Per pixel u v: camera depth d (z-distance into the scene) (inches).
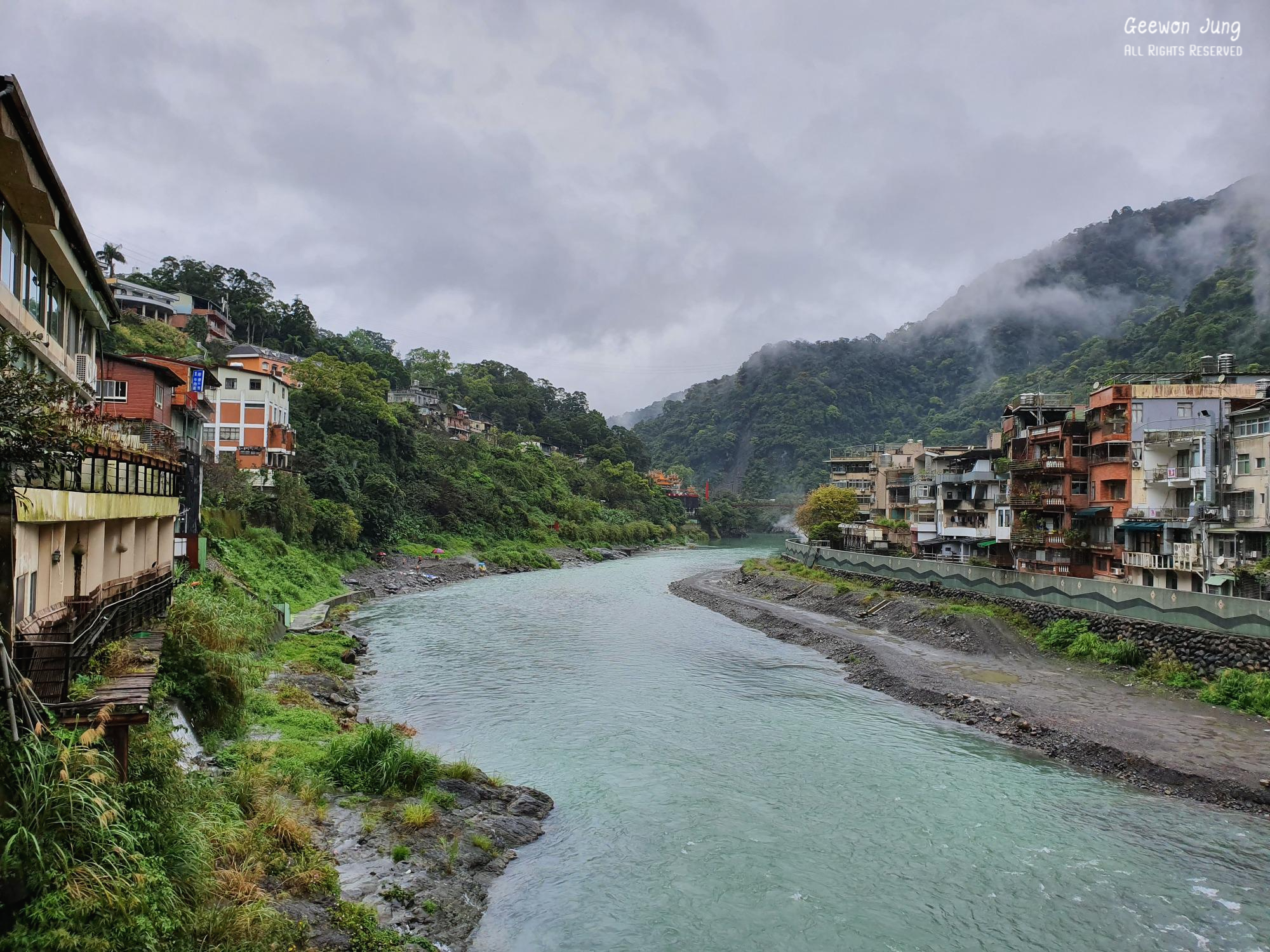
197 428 1803.6
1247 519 1405.0
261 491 2263.8
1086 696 1202.0
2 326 597.3
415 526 3351.4
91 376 974.4
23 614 551.5
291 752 822.5
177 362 1643.7
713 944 593.3
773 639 1817.2
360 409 3417.8
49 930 347.3
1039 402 2015.3
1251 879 690.2
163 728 644.7
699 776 922.1
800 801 852.6
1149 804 847.1
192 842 493.4
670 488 6943.9
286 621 1562.5
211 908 470.0
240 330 4446.4
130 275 4055.1
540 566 3619.6
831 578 2440.9
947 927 619.8
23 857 362.9
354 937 525.7
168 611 952.9
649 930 610.2
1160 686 1219.9
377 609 2140.7
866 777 920.3
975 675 1358.3
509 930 605.0
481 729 1081.4
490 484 4229.8
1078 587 1488.7
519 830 761.0
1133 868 710.5
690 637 1825.8
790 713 1180.5
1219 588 1393.9
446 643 1679.4
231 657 920.3
